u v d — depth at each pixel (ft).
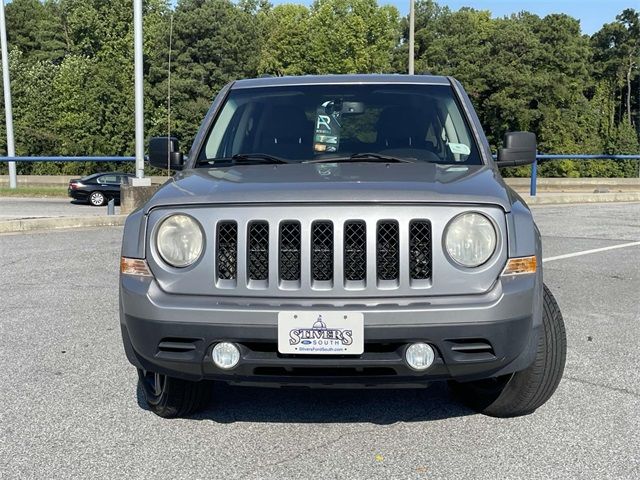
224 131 15.58
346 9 225.56
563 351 12.58
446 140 14.75
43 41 216.13
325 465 11.52
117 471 11.35
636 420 13.29
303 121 15.44
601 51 235.61
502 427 13.02
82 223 48.01
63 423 13.37
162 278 11.16
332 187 11.28
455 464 11.50
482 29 208.23
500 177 13.03
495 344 10.72
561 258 32.63
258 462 11.66
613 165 208.64
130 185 54.49
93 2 189.67
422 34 201.77
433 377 10.91
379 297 10.73
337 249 10.74
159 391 13.34
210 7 143.13
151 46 147.84
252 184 11.76
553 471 11.19
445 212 10.87
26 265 31.27
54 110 162.20
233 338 10.71
